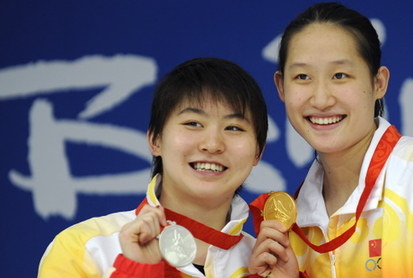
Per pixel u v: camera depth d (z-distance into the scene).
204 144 9.04
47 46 15.14
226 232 9.35
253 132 9.35
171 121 9.23
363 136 9.86
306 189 10.37
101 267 9.06
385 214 9.52
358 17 9.92
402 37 13.92
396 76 13.89
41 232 15.01
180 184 9.16
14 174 15.16
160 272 8.52
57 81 15.09
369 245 9.66
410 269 9.23
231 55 14.57
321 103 9.62
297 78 9.87
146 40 14.84
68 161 14.99
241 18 14.56
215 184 9.12
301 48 9.81
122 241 8.62
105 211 14.82
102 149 14.91
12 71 15.21
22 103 15.19
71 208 14.94
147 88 14.80
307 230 10.26
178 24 14.77
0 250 15.13
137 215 9.27
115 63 14.91
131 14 14.91
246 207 9.63
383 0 14.02
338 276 9.78
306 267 10.12
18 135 15.19
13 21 15.27
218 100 9.12
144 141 14.76
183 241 8.70
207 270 9.34
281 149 14.28
